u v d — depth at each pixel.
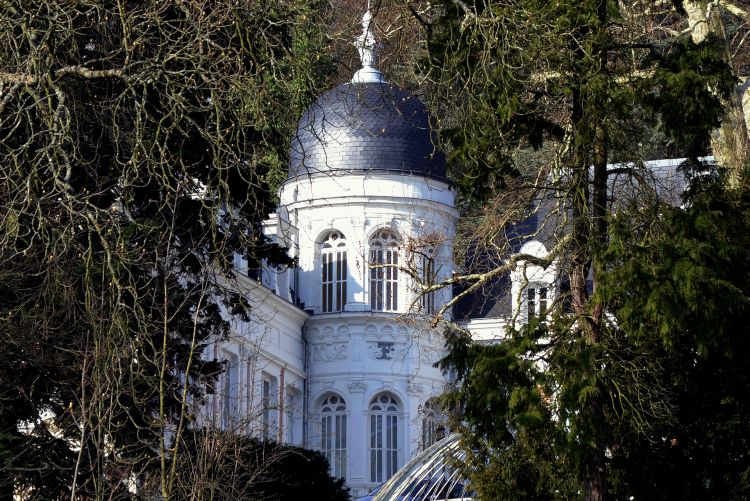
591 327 31.25
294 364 83.75
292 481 53.47
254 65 28.67
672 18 49.44
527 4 31.34
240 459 37.50
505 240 35.53
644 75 33.72
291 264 40.75
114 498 28.30
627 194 32.44
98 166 29.97
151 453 31.05
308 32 30.70
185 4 28.92
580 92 31.03
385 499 36.12
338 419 85.56
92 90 30.92
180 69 29.28
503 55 29.53
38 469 29.20
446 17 31.59
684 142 32.22
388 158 85.12
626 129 32.47
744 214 34.66
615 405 32.44
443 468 36.34
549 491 32.53
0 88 27.30
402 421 85.19
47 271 27.59
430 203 85.25
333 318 85.50
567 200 33.12
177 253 31.98
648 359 32.53
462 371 33.38
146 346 29.56
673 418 32.53
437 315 33.94
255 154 28.58
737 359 33.19
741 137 40.97
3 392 30.03
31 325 29.06
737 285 31.39
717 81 32.78
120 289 25.33
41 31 27.30
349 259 85.69
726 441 33.78
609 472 33.78
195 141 31.78
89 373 28.95
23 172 27.89
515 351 31.61
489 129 31.80
